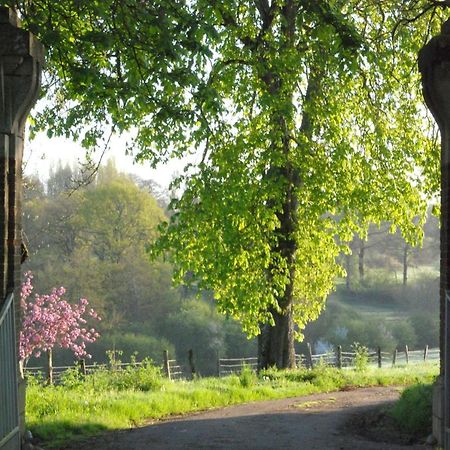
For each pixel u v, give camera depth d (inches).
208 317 2395.4
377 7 879.1
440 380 399.9
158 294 2442.2
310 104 832.9
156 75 486.9
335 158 843.4
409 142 927.0
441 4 708.7
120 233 2507.4
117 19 472.7
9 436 346.0
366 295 3223.4
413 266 3516.2
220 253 813.2
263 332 991.0
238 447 416.2
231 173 756.6
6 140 366.0
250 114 844.0
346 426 481.7
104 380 723.4
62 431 450.0
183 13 475.8
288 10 831.1
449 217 389.7
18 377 380.2
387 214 932.0
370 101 891.4
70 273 2341.3
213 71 714.8
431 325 2714.1
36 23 461.7
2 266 363.9
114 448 412.8
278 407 592.7
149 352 2228.1
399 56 861.2
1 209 364.2
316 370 847.1
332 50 698.2
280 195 835.4
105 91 477.4
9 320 356.2
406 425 455.8
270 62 766.5
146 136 798.5
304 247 1004.6
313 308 1090.7
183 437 446.0
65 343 1087.0
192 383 741.3
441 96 387.9
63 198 2544.3
